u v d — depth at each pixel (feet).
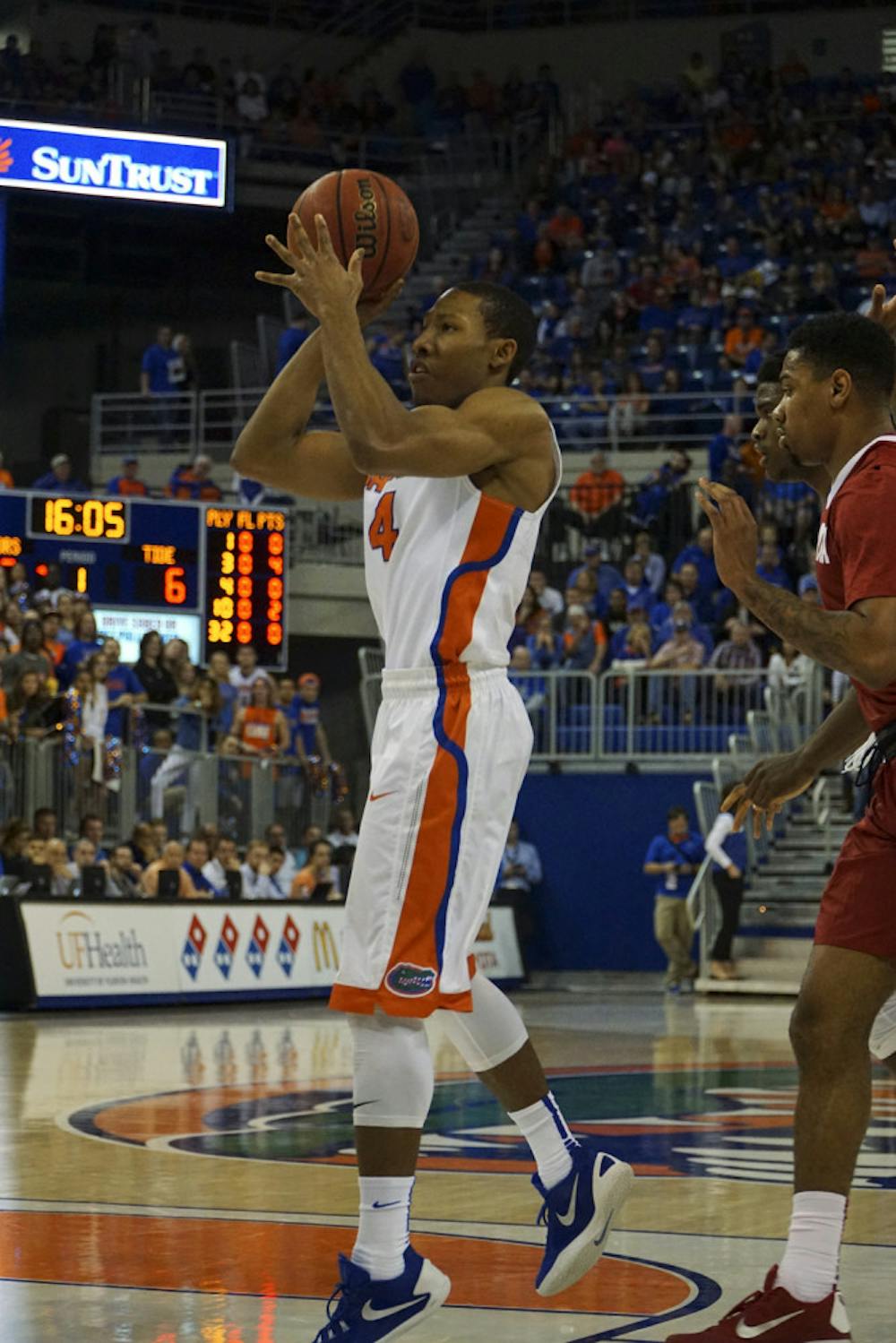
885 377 26.12
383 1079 24.36
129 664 124.67
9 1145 46.42
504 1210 36.68
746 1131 51.26
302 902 112.16
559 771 139.23
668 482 147.74
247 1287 28.37
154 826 105.81
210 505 131.54
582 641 139.44
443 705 25.27
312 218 26.61
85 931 97.71
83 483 151.33
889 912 24.47
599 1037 85.61
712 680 135.85
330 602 152.46
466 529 25.46
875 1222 35.68
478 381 26.30
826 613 24.14
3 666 104.88
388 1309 23.85
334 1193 38.47
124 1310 26.76
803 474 28.84
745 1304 23.99
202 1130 49.78
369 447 23.91
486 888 25.48
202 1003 103.50
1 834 98.68
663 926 122.52
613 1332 25.45
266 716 123.54
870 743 25.76
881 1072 68.95
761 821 29.55
